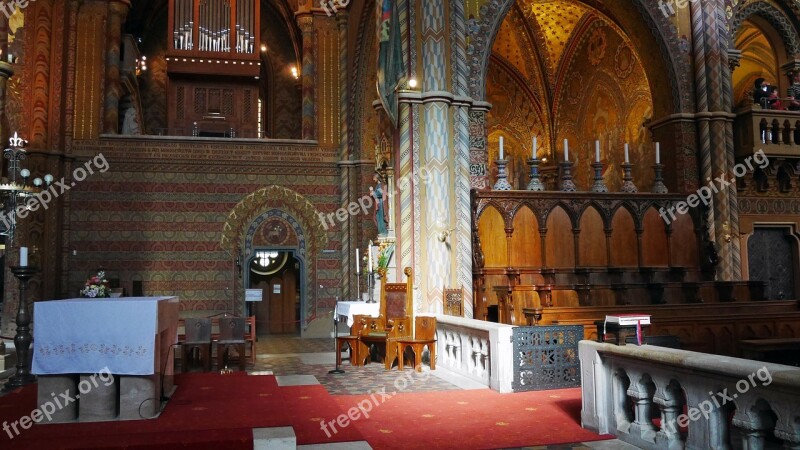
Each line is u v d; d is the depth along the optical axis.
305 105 21.00
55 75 18.19
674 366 5.27
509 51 23.75
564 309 11.15
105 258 18.59
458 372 10.42
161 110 25.12
